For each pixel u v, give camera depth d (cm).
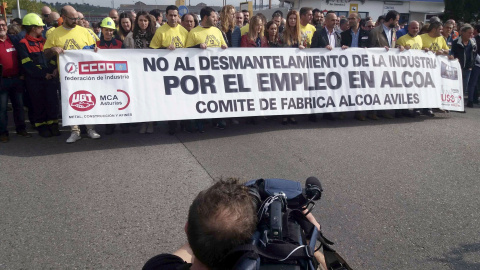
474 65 947
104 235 353
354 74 741
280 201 160
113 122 605
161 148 595
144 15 691
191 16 673
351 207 412
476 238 358
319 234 173
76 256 322
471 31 898
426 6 2914
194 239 130
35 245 336
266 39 743
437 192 451
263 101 683
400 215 397
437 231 369
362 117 779
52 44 598
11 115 843
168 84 634
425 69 794
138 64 620
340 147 605
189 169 510
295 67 706
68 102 586
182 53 644
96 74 598
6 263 311
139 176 486
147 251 331
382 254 332
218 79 660
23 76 635
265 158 552
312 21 935
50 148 593
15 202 414
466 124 767
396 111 813
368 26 1044
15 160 539
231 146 605
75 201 417
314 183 190
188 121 678
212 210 129
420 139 654
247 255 127
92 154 566
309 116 769
